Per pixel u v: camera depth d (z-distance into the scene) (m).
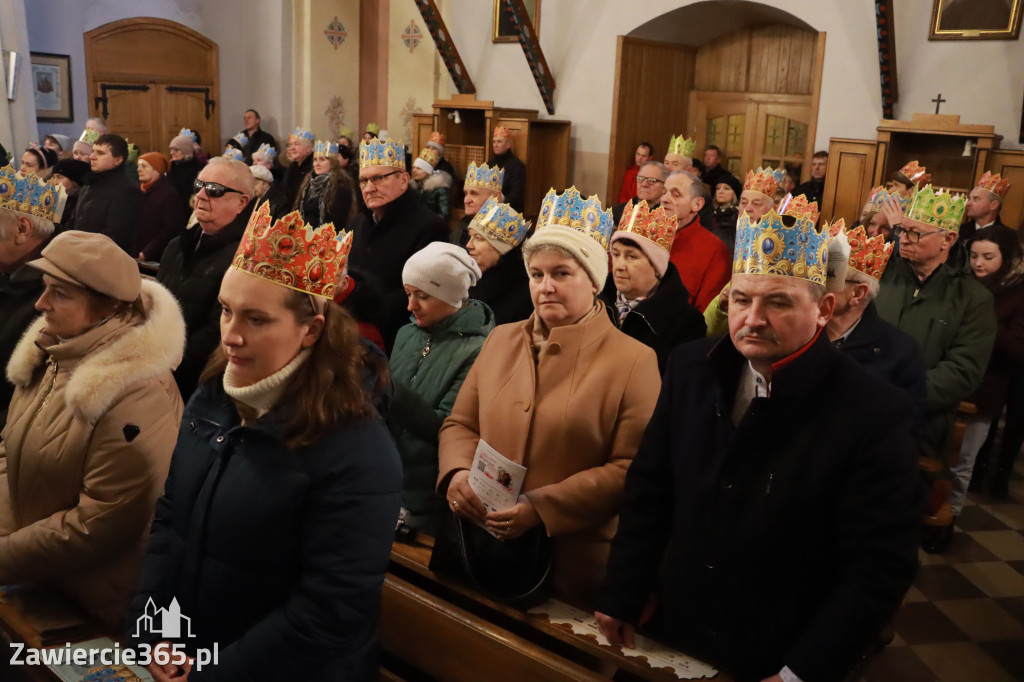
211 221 3.25
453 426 2.15
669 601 1.75
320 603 1.48
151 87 10.84
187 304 3.25
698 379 1.77
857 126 7.61
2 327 2.75
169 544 1.67
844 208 7.10
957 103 7.05
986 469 4.70
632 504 1.82
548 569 1.91
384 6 10.73
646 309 2.61
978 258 4.05
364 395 1.54
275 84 11.15
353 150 6.73
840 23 7.60
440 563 2.06
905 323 3.52
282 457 1.50
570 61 9.16
